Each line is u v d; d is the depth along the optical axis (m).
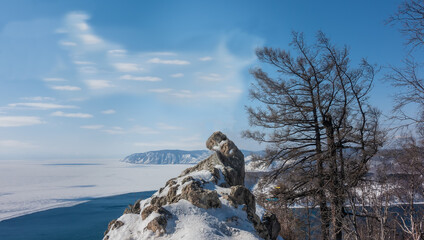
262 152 21.61
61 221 75.00
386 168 13.99
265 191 20.23
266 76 20.33
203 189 11.62
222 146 17.61
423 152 12.43
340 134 18.22
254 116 21.38
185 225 9.91
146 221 10.30
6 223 74.50
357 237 12.54
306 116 20.12
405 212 12.77
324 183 18.17
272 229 13.77
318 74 19.11
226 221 10.56
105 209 94.56
